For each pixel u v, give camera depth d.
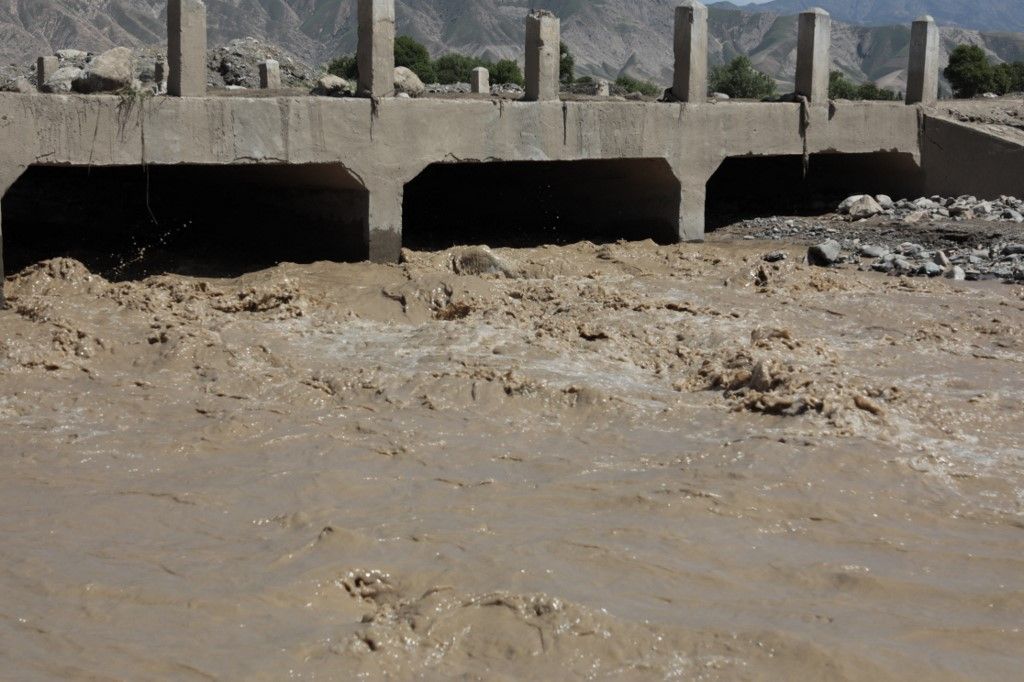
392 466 8.21
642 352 11.14
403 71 19.44
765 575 6.36
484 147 16.08
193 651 5.56
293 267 14.87
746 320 12.65
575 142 16.88
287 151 14.44
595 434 8.88
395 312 12.85
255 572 6.43
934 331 12.27
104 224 17.64
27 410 9.45
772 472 7.86
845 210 21.27
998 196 21.58
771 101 19.75
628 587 6.16
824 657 5.37
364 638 5.55
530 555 6.52
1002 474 7.98
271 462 8.31
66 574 6.45
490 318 12.25
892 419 8.92
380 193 15.29
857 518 7.20
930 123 22.08
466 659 5.45
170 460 8.40
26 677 5.34
